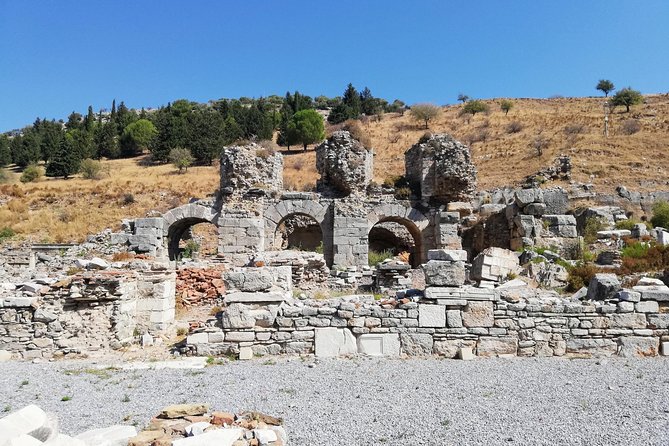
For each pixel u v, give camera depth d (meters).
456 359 11.06
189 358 11.09
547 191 25.92
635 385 9.02
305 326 11.30
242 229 28.48
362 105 112.44
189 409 6.66
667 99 89.38
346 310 11.30
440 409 7.73
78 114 139.88
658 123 67.69
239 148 29.45
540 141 62.94
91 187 56.12
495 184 49.81
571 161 53.22
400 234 37.00
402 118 92.62
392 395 8.46
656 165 52.62
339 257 28.30
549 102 96.06
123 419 7.33
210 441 5.45
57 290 12.56
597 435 6.67
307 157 72.81
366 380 9.37
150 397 8.41
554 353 11.36
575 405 7.90
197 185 56.44
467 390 8.73
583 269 17.84
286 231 36.12
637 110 78.44
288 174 59.75
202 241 40.19
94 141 91.25
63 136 93.19
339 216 28.59
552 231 23.61
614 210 28.11
